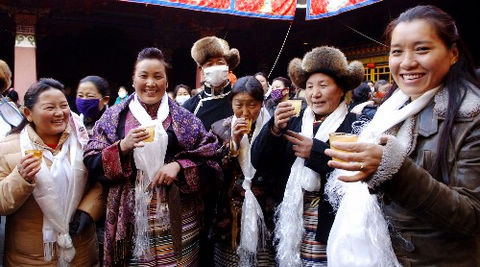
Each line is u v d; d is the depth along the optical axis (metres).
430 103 1.54
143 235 2.52
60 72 20.03
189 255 2.78
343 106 2.65
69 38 19.66
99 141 2.62
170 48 18.12
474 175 1.35
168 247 2.61
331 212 2.42
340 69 2.53
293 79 2.83
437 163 1.43
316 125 2.68
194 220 2.85
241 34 19.20
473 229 1.32
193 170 2.66
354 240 1.61
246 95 2.76
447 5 10.77
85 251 2.70
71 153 2.63
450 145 1.42
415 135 1.53
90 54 20.11
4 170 2.48
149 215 2.57
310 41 17.16
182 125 2.74
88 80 3.64
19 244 2.51
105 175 2.48
